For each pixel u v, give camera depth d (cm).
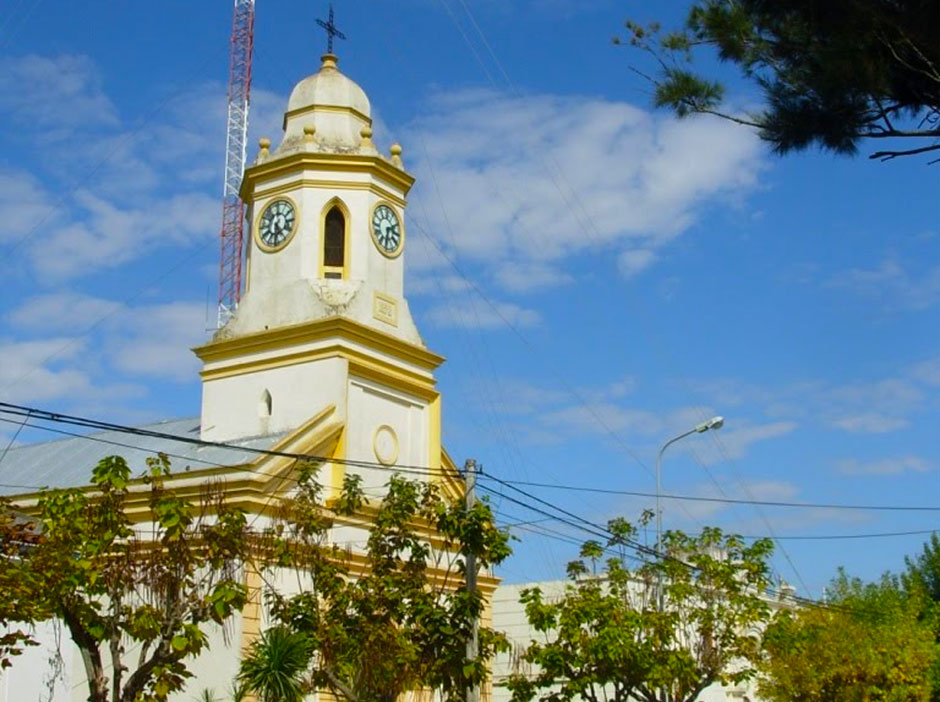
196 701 3472
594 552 3656
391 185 4644
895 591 5628
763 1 1847
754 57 1888
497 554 2892
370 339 4403
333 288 4434
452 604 2858
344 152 4559
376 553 2958
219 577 2814
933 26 1697
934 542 6900
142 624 2247
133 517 3938
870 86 1778
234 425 4425
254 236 4600
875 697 4641
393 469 4366
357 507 3075
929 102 1803
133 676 2239
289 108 4719
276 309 4450
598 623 3400
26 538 2270
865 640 4631
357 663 2798
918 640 4862
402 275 4650
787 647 3812
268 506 3769
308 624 2783
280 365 4388
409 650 2750
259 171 4600
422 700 3578
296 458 3706
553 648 3400
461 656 2795
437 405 4656
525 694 3456
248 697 3478
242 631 3572
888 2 1733
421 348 4584
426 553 2972
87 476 4506
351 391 4319
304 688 2719
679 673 3484
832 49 1778
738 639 3697
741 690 5562
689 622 3719
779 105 1855
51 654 2984
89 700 2261
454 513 2894
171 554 2355
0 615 1997
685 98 1917
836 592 5403
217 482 3291
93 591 2272
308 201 4519
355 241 4509
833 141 1839
